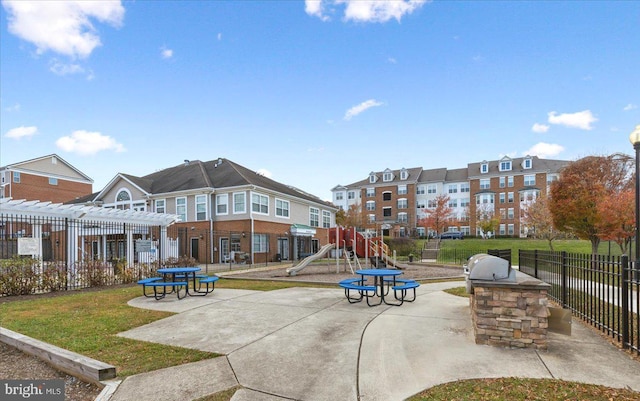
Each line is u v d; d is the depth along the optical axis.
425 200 59.62
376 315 6.73
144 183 31.00
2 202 13.37
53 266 11.27
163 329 5.92
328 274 15.80
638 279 4.39
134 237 24.42
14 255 11.09
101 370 3.83
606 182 19.42
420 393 3.34
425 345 4.79
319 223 37.97
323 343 5.02
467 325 5.85
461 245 37.41
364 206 62.38
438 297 8.78
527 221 34.72
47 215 15.58
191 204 27.88
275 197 29.91
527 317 4.58
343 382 3.69
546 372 3.76
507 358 4.20
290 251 31.53
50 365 4.43
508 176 53.31
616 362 4.05
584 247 31.16
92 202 31.69
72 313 7.27
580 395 3.19
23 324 6.29
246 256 25.91
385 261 17.70
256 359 4.43
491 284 4.70
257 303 8.19
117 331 5.82
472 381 3.56
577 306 6.71
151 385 3.72
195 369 4.13
